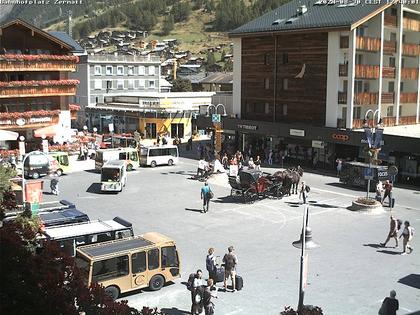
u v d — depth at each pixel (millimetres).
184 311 18719
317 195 38875
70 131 56688
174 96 77375
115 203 35906
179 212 33375
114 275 19453
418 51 57438
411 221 31953
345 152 49875
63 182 43469
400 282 21688
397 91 55000
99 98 93125
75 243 21359
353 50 49156
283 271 22688
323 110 51750
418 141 42469
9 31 56500
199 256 24719
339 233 28922
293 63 53875
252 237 28000
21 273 8211
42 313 7965
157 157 51281
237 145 59031
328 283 21391
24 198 27922
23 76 57656
